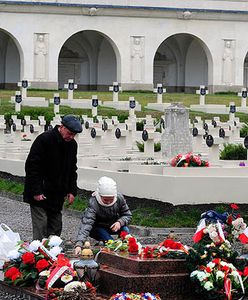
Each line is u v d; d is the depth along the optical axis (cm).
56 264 1317
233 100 6719
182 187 2188
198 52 8444
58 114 4553
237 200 2208
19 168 2962
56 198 1534
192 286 1287
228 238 1438
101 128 3528
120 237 1431
